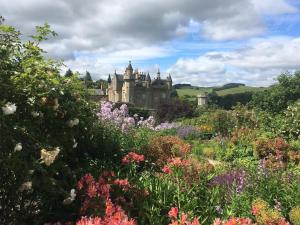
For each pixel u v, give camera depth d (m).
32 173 5.07
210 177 7.48
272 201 6.93
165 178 6.83
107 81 100.50
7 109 4.84
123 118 12.51
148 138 10.80
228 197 6.84
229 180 7.59
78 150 7.61
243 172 7.98
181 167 7.18
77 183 5.84
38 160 5.09
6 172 5.13
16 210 5.45
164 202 6.03
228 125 22.27
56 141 5.98
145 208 5.73
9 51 5.52
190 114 38.66
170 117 38.00
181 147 9.55
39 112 5.68
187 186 6.75
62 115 6.23
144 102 89.44
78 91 7.27
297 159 12.11
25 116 5.48
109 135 8.69
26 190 5.32
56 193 5.52
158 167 8.53
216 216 6.16
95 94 9.05
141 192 6.05
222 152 14.33
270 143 13.12
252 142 14.23
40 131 5.80
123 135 9.87
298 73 50.66
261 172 7.65
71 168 7.00
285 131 15.43
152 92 90.38
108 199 5.37
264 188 7.11
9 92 5.21
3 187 5.22
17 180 5.13
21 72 5.54
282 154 12.41
